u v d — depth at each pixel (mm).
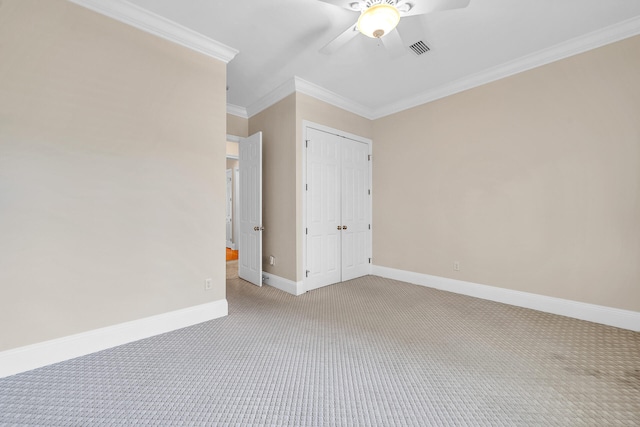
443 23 2320
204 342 2148
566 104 2646
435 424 1328
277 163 3686
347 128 4035
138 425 1317
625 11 2180
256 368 1800
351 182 4125
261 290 3568
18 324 1729
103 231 2033
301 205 3455
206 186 2564
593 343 2121
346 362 1875
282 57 2848
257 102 3932
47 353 1810
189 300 2463
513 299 2986
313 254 3611
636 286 2326
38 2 1805
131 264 2158
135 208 2174
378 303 3062
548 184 2760
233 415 1389
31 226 1773
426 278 3742
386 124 4219
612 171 2422
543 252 2793
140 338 2184
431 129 3678
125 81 2131
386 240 4238
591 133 2518
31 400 1482
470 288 3324
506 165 3027
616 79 2395
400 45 2180
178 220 2396
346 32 2018
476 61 2924
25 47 1762
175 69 2385
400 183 4043
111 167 2068
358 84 3463
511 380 1676
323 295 3355
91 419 1354
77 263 1930
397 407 1446
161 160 2305
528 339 2195
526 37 2520
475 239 3279
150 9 2145
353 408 1438
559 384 1634
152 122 2258
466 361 1885
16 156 1729
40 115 1804
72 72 1917
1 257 1686
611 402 1479
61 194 1873
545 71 2766
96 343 1990
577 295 2605
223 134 2678
